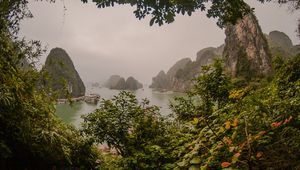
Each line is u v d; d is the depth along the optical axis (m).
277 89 4.61
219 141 2.69
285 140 2.49
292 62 6.02
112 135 5.65
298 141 2.42
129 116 5.64
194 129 3.87
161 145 4.76
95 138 5.78
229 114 3.21
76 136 6.07
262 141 2.45
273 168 2.31
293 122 2.69
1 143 4.36
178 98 6.29
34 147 5.00
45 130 5.21
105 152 7.39
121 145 5.89
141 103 6.13
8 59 4.80
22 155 5.14
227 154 2.58
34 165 5.31
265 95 4.41
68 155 5.40
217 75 6.05
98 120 5.69
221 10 4.23
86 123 5.84
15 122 4.73
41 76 5.42
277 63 9.76
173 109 6.27
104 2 4.10
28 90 5.14
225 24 4.43
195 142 2.93
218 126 3.07
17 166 5.15
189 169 2.62
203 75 6.15
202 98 6.10
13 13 4.43
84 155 5.86
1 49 4.53
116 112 5.62
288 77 5.66
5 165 4.86
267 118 2.77
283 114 2.77
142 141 5.18
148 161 4.27
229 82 6.03
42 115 5.39
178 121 6.02
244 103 3.08
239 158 2.45
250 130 2.64
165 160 4.14
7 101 4.50
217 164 2.58
